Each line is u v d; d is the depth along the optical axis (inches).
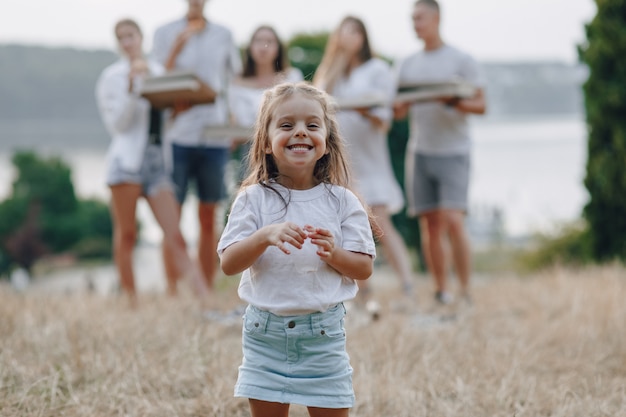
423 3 292.5
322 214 135.6
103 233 2229.3
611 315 243.3
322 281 132.8
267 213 135.4
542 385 184.9
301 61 1042.1
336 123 141.0
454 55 293.0
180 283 295.4
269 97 138.0
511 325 243.9
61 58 6939.0
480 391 182.1
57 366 193.8
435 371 191.3
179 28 291.9
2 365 187.3
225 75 297.0
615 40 492.1
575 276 348.8
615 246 507.5
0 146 4800.7
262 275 132.7
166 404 170.1
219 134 276.7
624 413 168.9
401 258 297.9
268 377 133.0
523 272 658.8
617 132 497.0
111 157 267.0
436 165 292.4
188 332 221.8
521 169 2263.8
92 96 6899.6
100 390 177.6
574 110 6299.2
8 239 1929.1
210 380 185.2
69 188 2201.0
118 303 267.9
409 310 277.3
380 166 291.9
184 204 293.6
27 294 294.2
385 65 292.0
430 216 299.3
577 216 686.5
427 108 291.1
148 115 269.0
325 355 133.0
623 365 203.6
